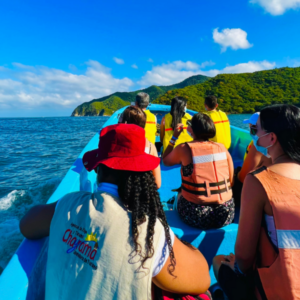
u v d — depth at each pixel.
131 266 0.75
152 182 0.91
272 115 1.07
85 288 0.75
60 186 1.92
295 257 0.92
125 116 2.01
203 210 1.75
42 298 1.12
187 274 0.91
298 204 0.93
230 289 1.24
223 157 1.81
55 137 18.52
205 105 3.44
